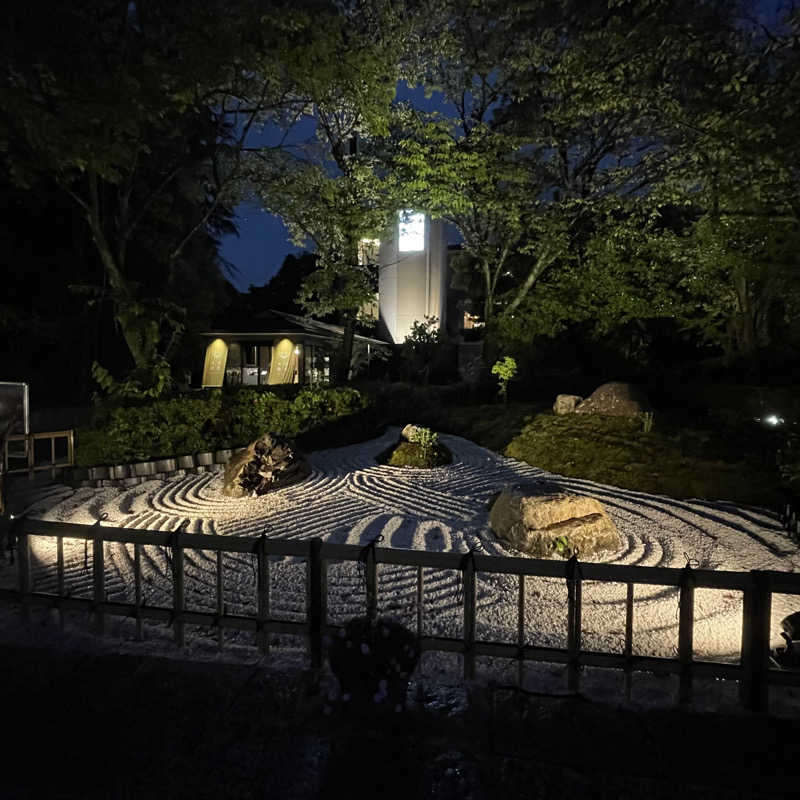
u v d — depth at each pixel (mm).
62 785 2486
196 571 6012
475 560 3170
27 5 9469
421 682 3191
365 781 2469
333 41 12031
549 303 18781
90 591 5461
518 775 2506
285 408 13203
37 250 16844
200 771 2555
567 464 11305
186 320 17219
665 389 16625
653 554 6742
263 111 13992
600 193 19172
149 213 16484
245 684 3203
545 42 17062
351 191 16828
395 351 29172
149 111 10250
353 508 8750
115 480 10227
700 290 16406
